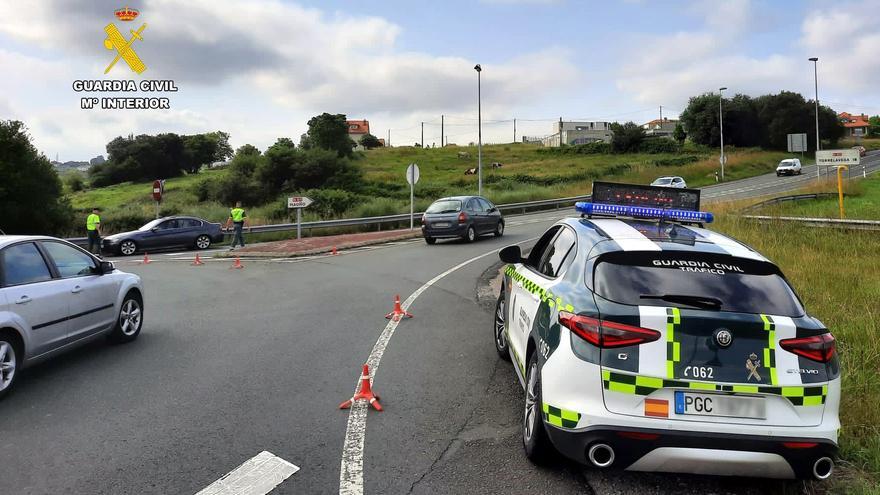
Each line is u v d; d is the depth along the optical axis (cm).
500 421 483
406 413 499
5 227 2830
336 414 496
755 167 6631
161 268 1595
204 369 625
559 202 3988
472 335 768
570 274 411
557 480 385
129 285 746
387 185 5584
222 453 420
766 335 338
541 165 7400
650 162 6819
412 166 2641
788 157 7531
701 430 328
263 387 565
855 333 648
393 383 577
